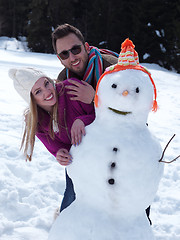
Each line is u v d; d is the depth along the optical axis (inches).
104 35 931.3
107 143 65.8
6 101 227.0
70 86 78.0
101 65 85.2
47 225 101.7
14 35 1226.6
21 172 132.0
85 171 67.1
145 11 829.2
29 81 75.6
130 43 67.2
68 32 84.4
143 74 66.4
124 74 64.7
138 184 64.9
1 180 119.2
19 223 101.0
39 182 127.9
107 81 65.8
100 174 65.4
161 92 354.6
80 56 85.4
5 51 666.2
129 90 62.9
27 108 87.0
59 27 85.7
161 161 68.2
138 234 68.1
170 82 459.5
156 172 67.2
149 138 68.2
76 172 69.1
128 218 68.9
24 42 1166.3
